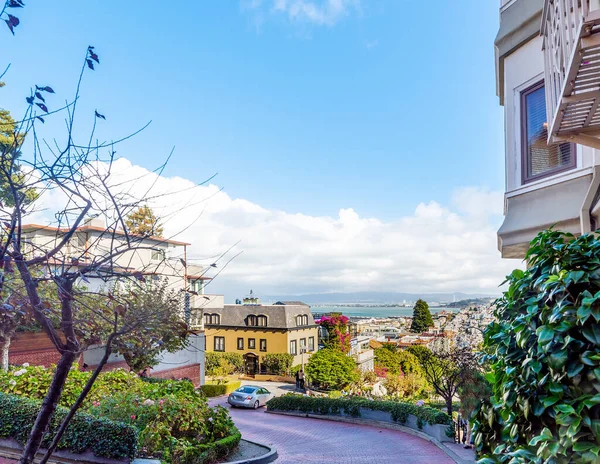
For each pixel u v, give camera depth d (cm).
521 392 223
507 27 607
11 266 291
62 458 718
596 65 302
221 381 2986
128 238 327
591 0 359
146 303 385
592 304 189
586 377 188
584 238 227
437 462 1088
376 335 5447
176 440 902
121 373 1128
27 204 308
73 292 313
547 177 532
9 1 247
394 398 2316
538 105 558
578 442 178
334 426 1733
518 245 563
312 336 4262
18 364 1312
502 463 219
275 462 1083
